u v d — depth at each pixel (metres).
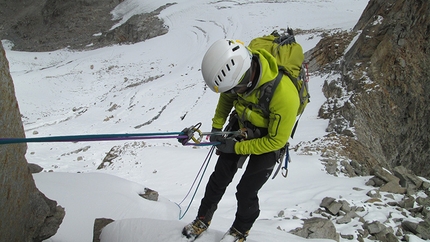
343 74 22.17
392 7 21.84
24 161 3.24
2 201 2.91
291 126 3.02
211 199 3.51
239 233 3.45
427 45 20.55
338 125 18.02
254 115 3.15
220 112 3.57
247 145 3.12
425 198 9.34
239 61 2.88
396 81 20.03
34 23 62.69
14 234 3.14
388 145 18.78
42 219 3.53
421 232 7.74
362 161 14.53
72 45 52.88
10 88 2.97
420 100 19.78
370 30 22.14
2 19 65.06
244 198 3.32
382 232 7.54
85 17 59.03
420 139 19.62
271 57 3.01
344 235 7.42
